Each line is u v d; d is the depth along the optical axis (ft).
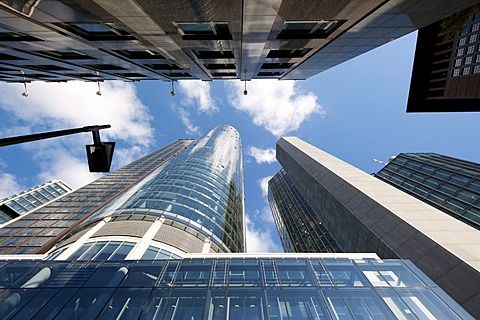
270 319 36.01
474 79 98.37
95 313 36.70
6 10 35.86
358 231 98.53
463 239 66.13
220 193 147.95
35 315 36.11
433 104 118.62
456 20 56.13
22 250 147.13
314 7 35.99
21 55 62.18
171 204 106.83
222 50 59.16
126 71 83.05
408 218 80.53
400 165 261.03
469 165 205.57
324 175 150.71
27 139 14.73
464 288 53.52
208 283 44.45
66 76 93.30
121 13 35.91
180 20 38.78
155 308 37.91
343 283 44.83
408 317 36.99
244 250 129.80
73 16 37.88
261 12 36.88
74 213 197.06
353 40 52.42
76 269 47.88
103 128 23.35
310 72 88.63
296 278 46.42
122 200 115.85
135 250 70.85
